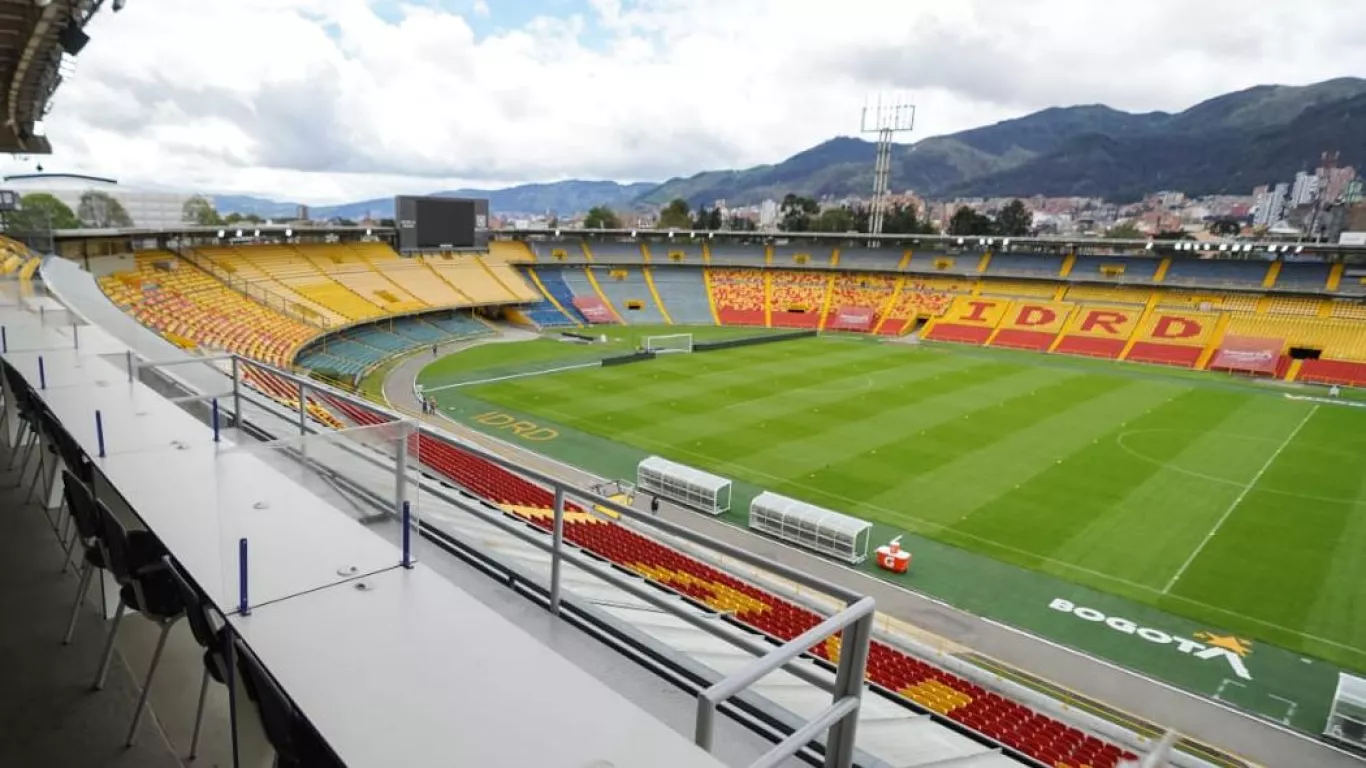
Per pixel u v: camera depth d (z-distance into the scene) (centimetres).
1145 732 1479
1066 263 7381
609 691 284
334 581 354
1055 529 2481
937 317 7131
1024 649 1828
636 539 2136
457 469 2408
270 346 4400
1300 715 1605
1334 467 3111
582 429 3578
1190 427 3722
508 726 260
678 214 13525
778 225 13275
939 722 893
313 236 6669
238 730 332
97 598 545
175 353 1077
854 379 4762
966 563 2255
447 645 308
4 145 1703
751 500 2698
